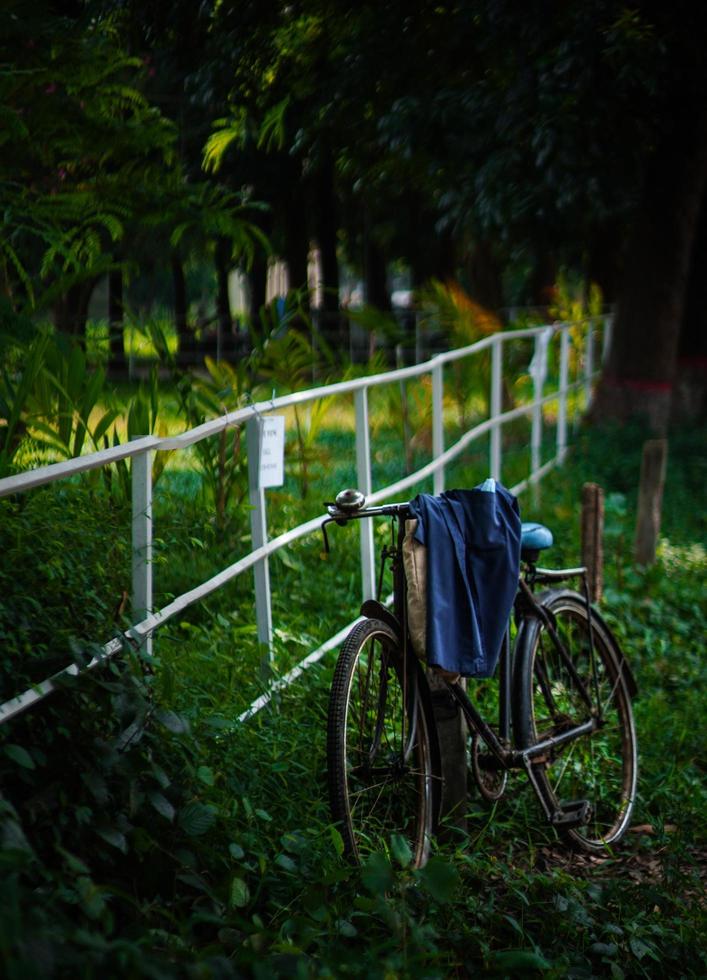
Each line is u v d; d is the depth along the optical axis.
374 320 13.95
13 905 2.63
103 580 4.27
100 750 3.74
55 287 6.90
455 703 4.86
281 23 12.02
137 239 11.14
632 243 15.58
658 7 11.94
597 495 8.10
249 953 3.28
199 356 25.27
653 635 8.02
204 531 7.09
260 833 4.26
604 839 5.23
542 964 3.82
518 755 4.88
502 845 5.02
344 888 4.06
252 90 12.31
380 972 3.38
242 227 8.33
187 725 3.91
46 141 7.74
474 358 13.55
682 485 12.31
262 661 5.44
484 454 12.74
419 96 12.34
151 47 11.77
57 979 2.72
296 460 8.70
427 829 4.57
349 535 8.46
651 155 15.12
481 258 19.91
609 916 4.43
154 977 2.78
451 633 4.43
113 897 3.64
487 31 11.60
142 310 9.05
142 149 7.98
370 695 4.90
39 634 3.94
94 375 6.19
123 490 5.59
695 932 4.35
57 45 7.30
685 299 17.28
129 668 3.97
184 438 4.59
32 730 3.76
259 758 4.77
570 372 18.30
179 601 4.57
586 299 23.59
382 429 13.41
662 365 15.42
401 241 27.62
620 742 5.91
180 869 3.80
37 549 4.12
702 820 5.50
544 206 14.22
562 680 5.48
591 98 11.74
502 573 4.55
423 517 4.49
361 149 14.05
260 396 9.21
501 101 12.09
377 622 4.41
